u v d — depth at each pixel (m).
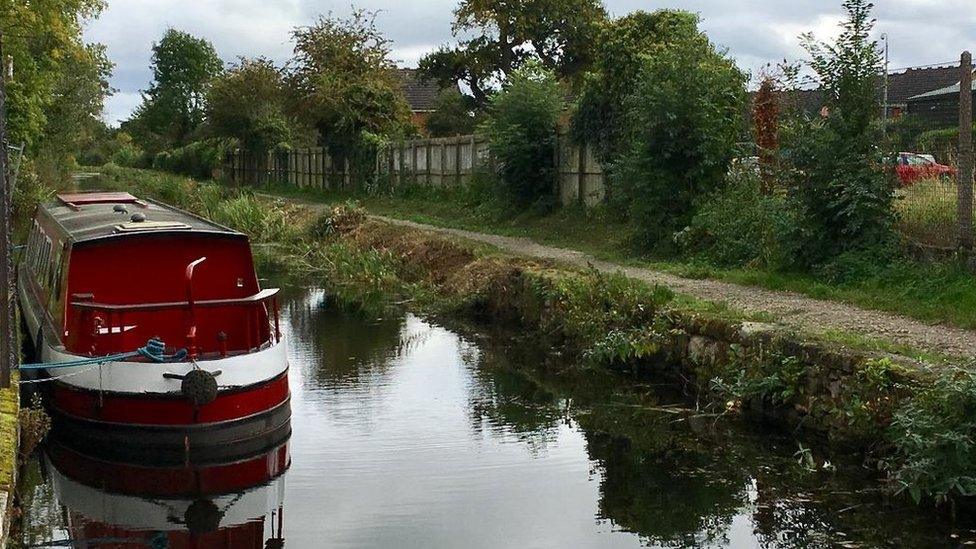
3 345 9.43
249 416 10.61
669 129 18.02
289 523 8.51
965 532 7.91
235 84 52.69
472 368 14.27
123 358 10.27
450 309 18.62
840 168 13.97
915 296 12.36
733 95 19.03
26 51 28.89
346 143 40.06
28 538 8.40
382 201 34.38
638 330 13.26
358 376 13.82
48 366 10.13
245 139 53.88
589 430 11.21
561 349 14.80
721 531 8.24
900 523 8.17
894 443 8.65
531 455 10.32
